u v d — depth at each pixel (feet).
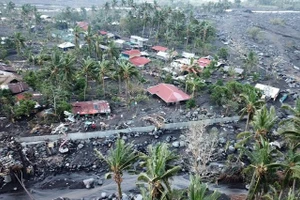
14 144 206.28
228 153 220.02
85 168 203.31
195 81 282.77
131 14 541.75
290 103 309.42
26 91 277.44
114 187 191.11
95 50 364.17
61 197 178.19
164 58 400.06
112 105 271.08
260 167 137.59
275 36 588.91
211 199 118.11
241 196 185.16
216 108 278.05
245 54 441.68
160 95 287.48
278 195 146.92
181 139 231.09
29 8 552.41
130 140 227.20
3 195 178.91
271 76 376.68
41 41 447.01
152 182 124.26
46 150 209.56
